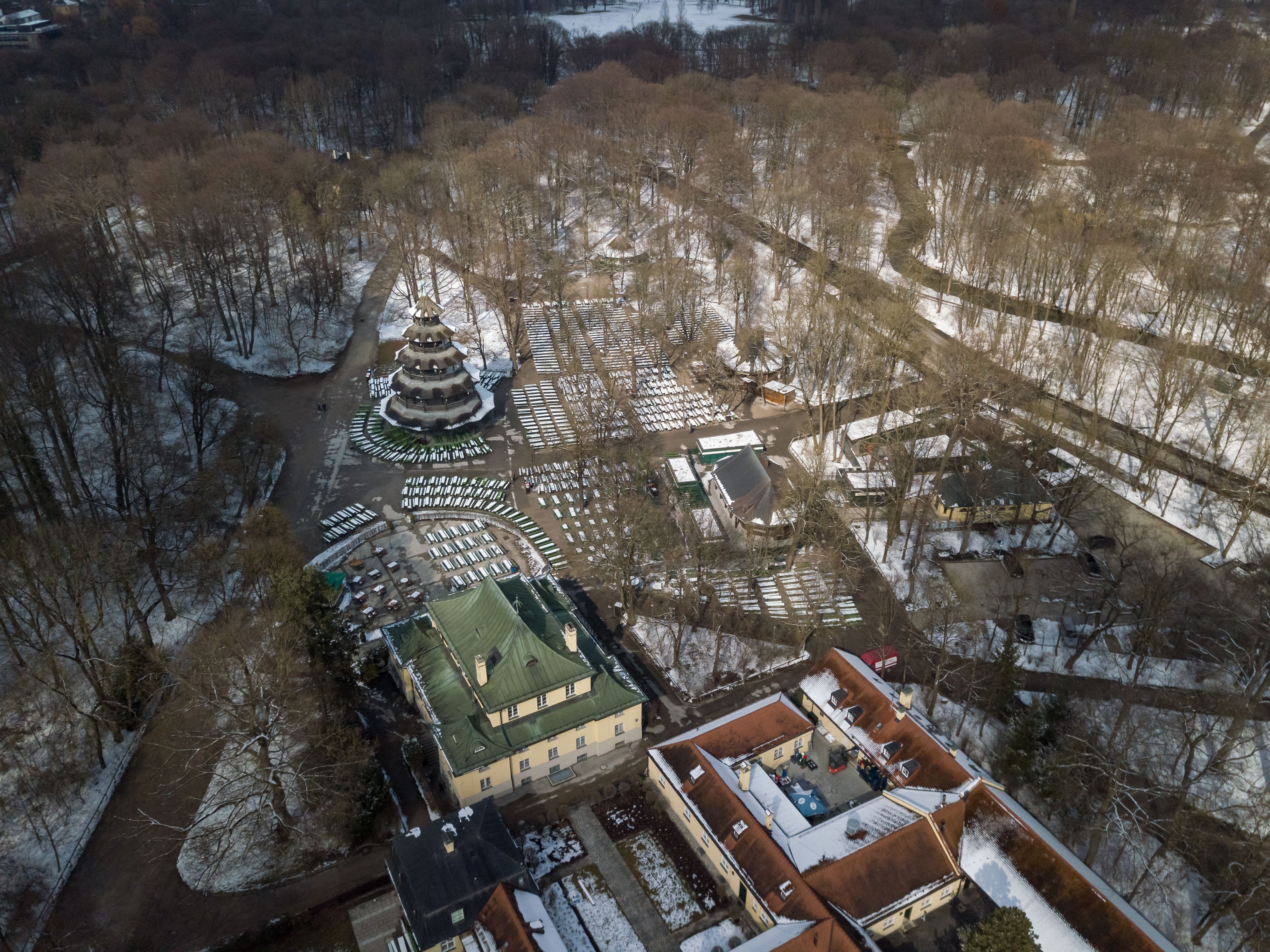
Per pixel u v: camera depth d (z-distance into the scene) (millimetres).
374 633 112562
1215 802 91688
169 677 103375
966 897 79375
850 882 75688
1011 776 90125
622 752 97438
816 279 189625
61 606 93562
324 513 137875
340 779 87500
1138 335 174250
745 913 80188
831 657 102625
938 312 191500
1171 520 135375
